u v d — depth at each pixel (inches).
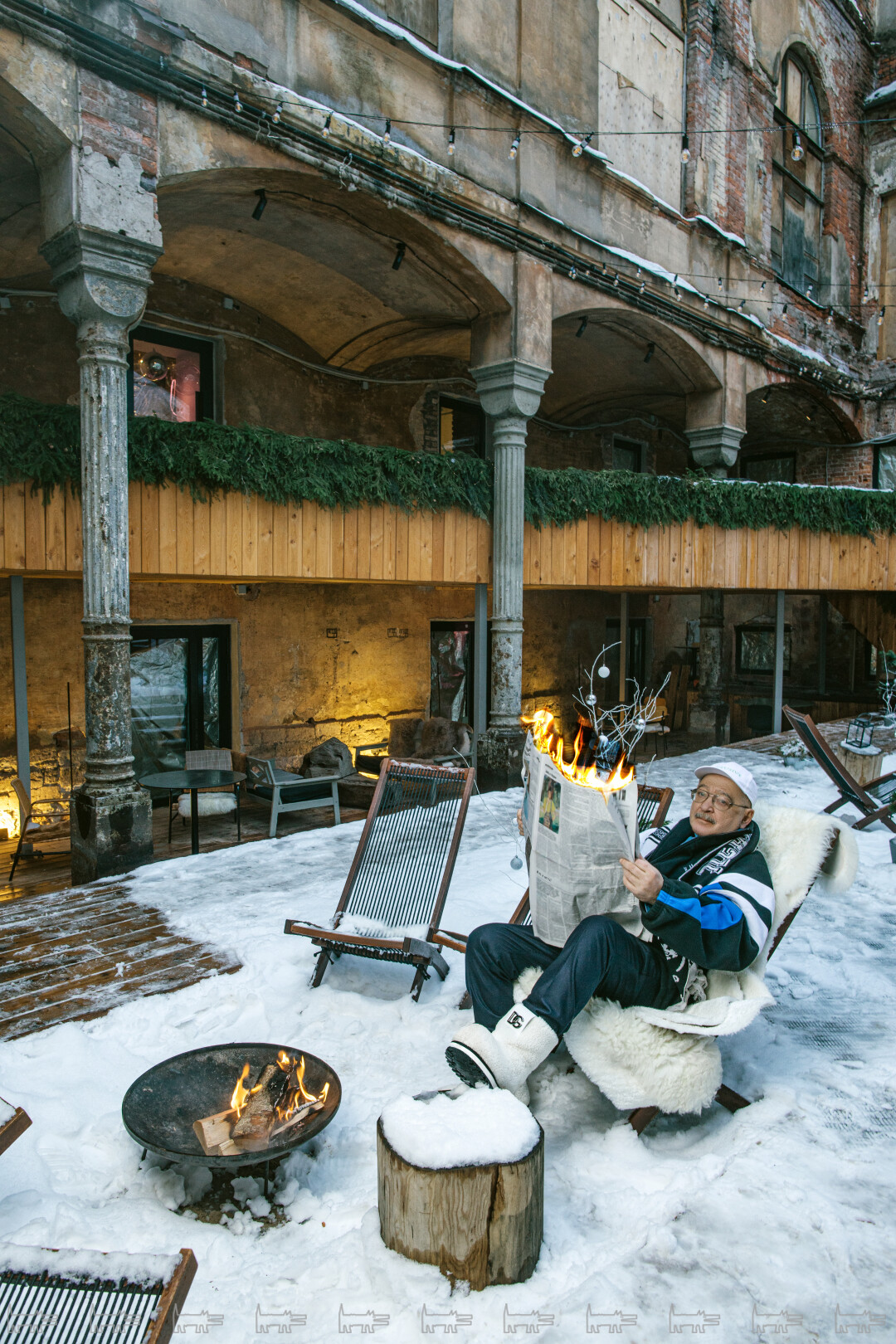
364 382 463.2
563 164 373.7
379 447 321.1
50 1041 122.6
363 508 317.7
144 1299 61.6
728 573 442.6
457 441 531.5
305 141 272.8
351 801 380.2
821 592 613.3
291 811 343.3
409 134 312.5
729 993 98.4
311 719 456.4
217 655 427.5
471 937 109.0
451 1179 73.0
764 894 94.8
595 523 393.1
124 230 227.5
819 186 598.2
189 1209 89.0
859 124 615.8
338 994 134.2
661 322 429.1
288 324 424.8
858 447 628.7
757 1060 114.3
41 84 213.2
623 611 588.4
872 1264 74.9
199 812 366.3
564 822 103.0
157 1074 100.3
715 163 474.0
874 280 634.2
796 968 146.0
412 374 483.2
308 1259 79.7
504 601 352.2
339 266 364.8
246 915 175.8
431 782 161.0
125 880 204.4
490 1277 74.2
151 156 235.5
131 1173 94.7
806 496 454.9
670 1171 90.0
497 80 342.0
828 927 167.3
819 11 572.7
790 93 565.3
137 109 232.2
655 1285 72.0
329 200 296.5
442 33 327.0
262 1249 82.4
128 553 233.8
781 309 537.3
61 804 363.9
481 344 357.7
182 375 397.7
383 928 141.9
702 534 431.5
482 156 337.1
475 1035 90.4
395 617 492.7
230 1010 133.1
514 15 349.1
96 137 223.3
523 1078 90.7
